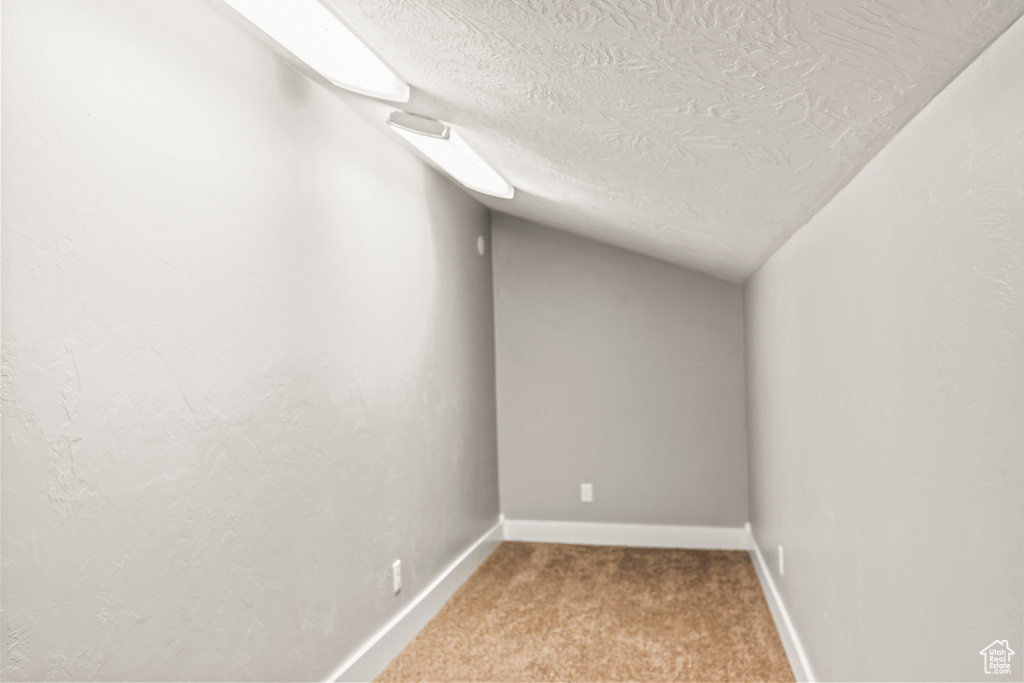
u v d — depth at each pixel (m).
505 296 4.55
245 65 1.85
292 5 1.32
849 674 1.69
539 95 1.38
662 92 1.12
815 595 2.12
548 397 4.52
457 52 1.30
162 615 1.53
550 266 4.50
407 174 3.01
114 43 1.40
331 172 2.32
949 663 1.02
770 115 1.09
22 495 1.19
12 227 1.17
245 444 1.84
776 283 2.74
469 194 3.91
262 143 1.92
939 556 1.06
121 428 1.41
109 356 1.38
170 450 1.55
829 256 1.78
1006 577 0.82
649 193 2.04
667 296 4.39
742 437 4.32
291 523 2.06
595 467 4.48
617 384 4.45
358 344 2.52
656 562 4.04
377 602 2.67
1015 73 0.74
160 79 1.53
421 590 3.15
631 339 4.43
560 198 2.86
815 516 2.09
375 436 2.66
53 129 1.25
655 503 4.43
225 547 1.75
